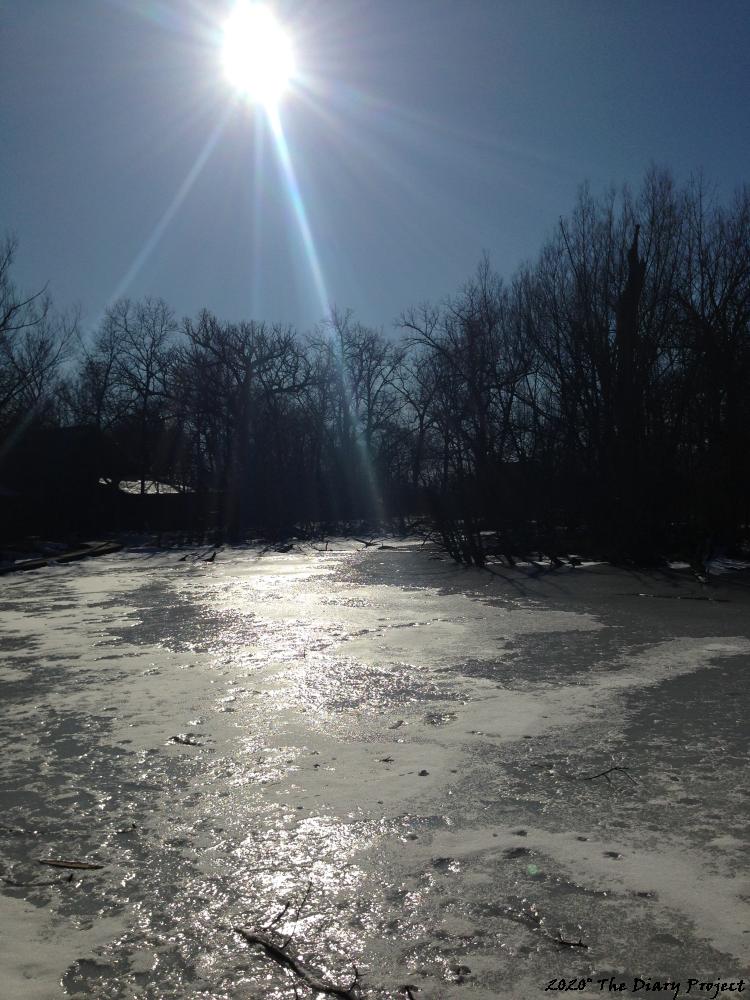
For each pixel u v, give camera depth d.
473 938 3.79
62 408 55.25
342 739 6.88
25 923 4.02
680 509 25.39
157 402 55.53
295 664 10.00
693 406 25.78
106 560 29.45
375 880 4.36
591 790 5.59
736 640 11.17
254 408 47.09
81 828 5.15
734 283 25.78
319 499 51.31
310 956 3.68
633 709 7.63
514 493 28.59
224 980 3.52
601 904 4.05
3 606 16.38
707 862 4.47
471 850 4.69
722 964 3.53
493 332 33.59
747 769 5.94
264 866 4.56
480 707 7.80
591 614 13.88
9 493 38.22
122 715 7.77
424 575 21.64
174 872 4.52
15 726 7.48
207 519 48.41
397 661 10.08
